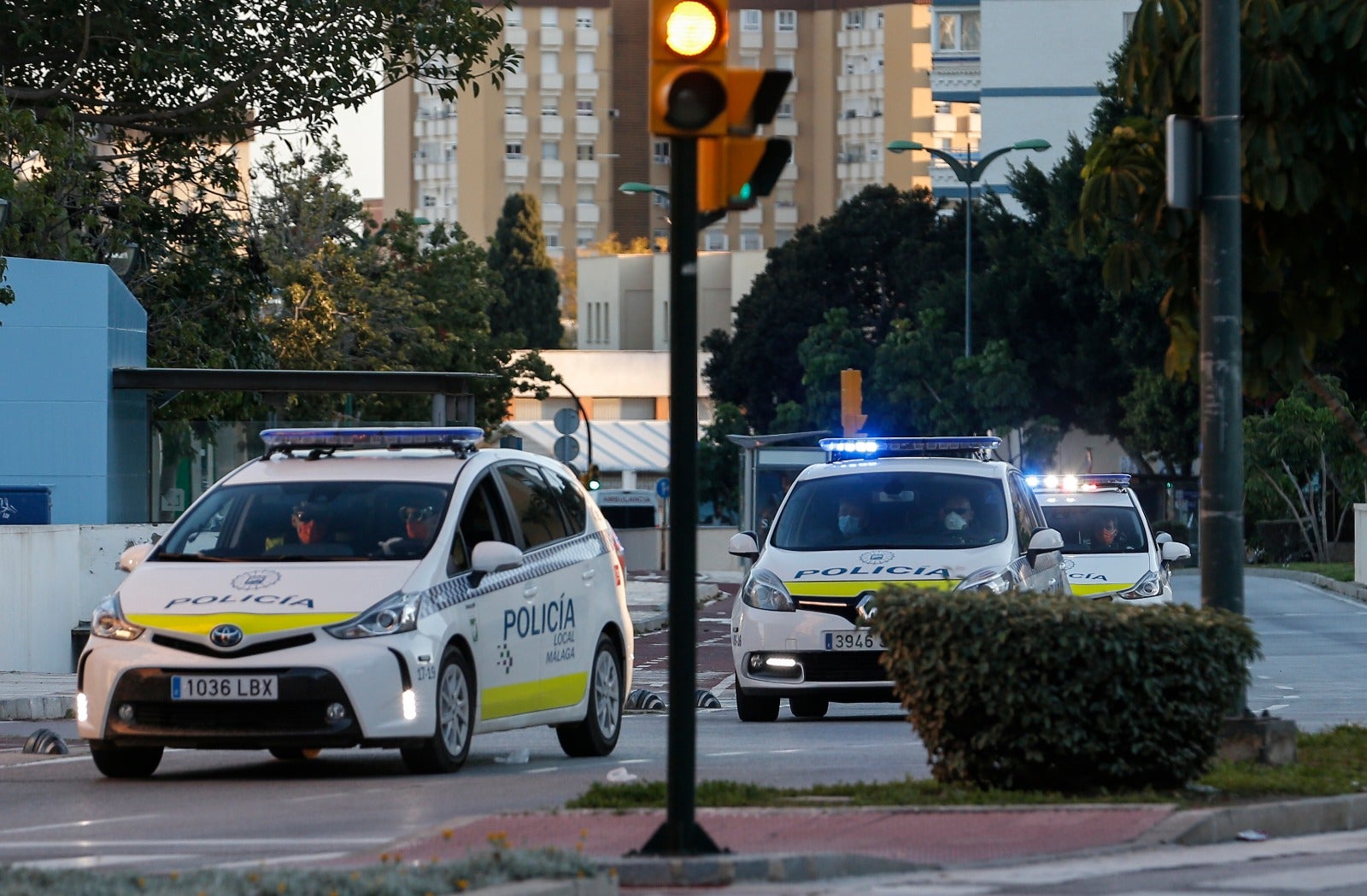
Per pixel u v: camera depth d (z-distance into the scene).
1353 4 37.03
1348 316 40.38
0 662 71.44
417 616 36.91
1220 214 35.03
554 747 46.66
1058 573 57.41
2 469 88.56
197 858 27.55
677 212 24.73
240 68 114.44
